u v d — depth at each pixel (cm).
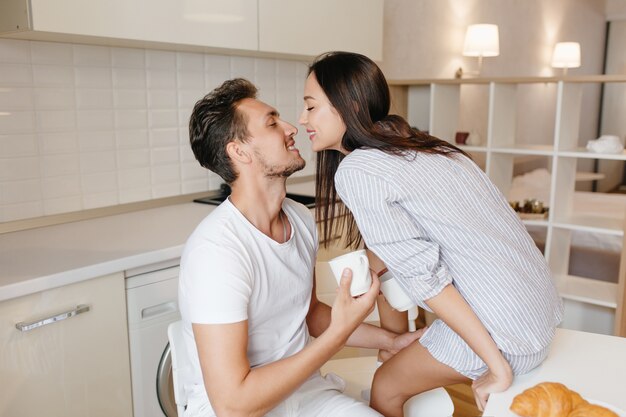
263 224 140
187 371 143
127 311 188
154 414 200
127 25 200
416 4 418
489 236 121
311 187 315
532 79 314
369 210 121
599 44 812
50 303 165
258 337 138
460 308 119
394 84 373
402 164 122
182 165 273
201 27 224
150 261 188
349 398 141
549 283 129
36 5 176
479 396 118
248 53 273
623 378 116
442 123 367
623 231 291
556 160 310
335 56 133
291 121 325
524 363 119
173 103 266
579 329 325
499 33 547
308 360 125
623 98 818
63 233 214
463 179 128
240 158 135
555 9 662
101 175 242
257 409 121
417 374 138
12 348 158
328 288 180
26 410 163
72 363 173
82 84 231
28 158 218
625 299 289
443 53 460
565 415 96
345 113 129
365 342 161
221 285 122
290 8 259
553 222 315
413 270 120
